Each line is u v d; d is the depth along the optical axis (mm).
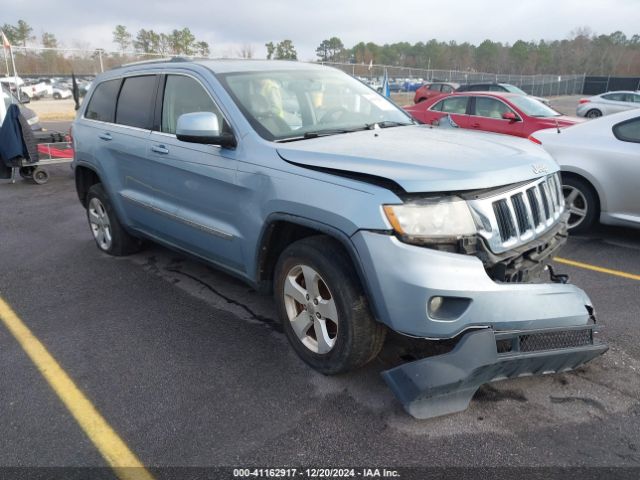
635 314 4086
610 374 3260
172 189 4156
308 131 3656
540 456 2572
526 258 2906
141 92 4617
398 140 3375
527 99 11055
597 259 5371
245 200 3426
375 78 30500
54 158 10023
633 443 2658
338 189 2826
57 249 5898
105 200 5254
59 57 21703
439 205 2625
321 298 3109
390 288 2615
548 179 3248
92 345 3740
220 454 2635
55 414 2980
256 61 4371
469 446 2641
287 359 3475
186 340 3781
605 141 5730
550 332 2760
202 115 3432
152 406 3029
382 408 2945
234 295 4543
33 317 4203
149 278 4961
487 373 2686
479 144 3305
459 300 2598
